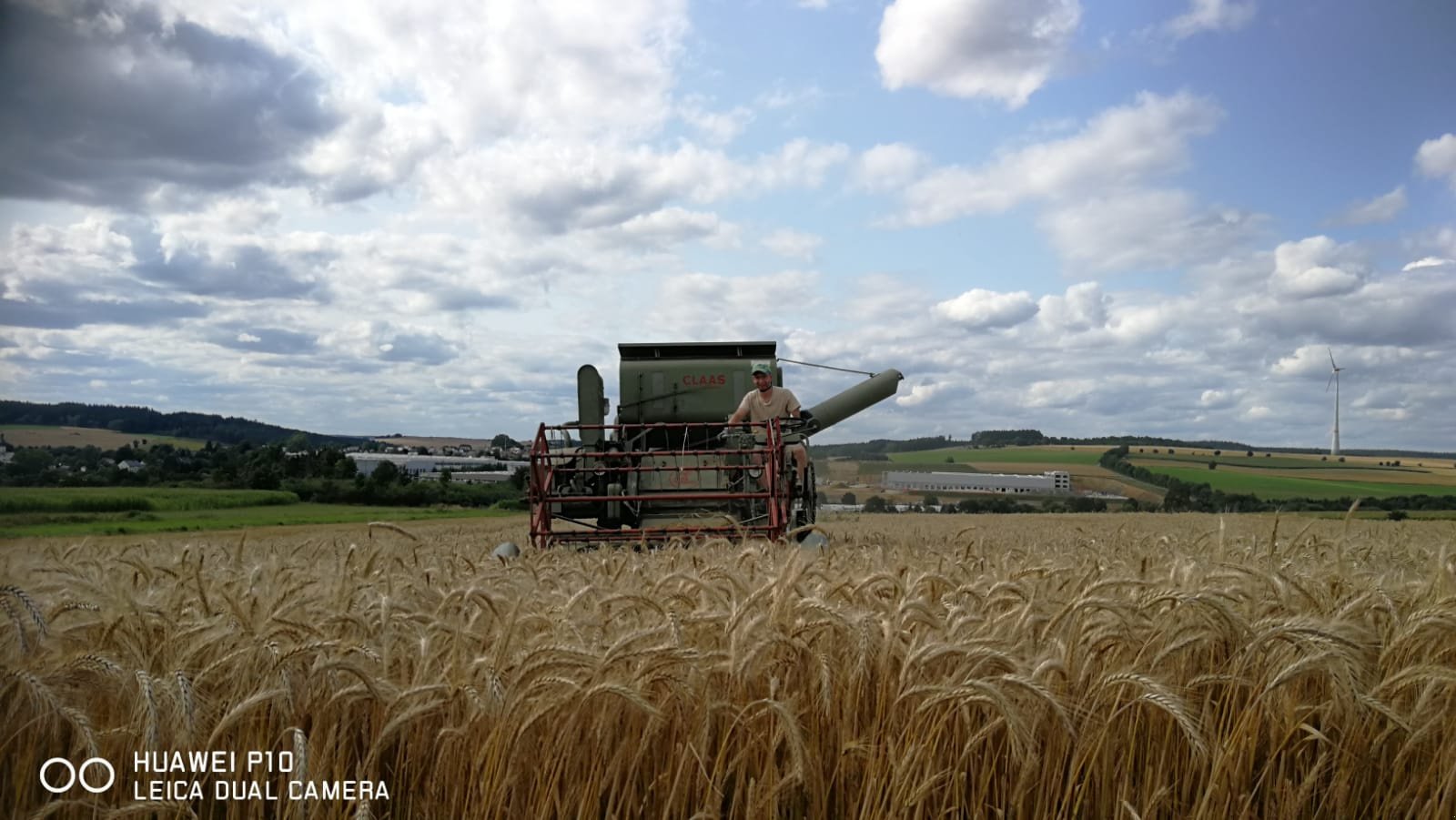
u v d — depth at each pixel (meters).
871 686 3.91
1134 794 3.68
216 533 21.44
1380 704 3.50
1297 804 3.53
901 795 3.45
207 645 3.94
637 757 3.56
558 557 7.35
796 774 3.35
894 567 6.29
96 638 4.02
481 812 3.49
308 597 4.78
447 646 4.12
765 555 6.64
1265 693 3.55
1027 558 7.35
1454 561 5.07
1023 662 3.77
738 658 3.73
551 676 3.52
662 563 6.89
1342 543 7.39
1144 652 3.98
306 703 3.72
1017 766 3.62
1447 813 3.42
